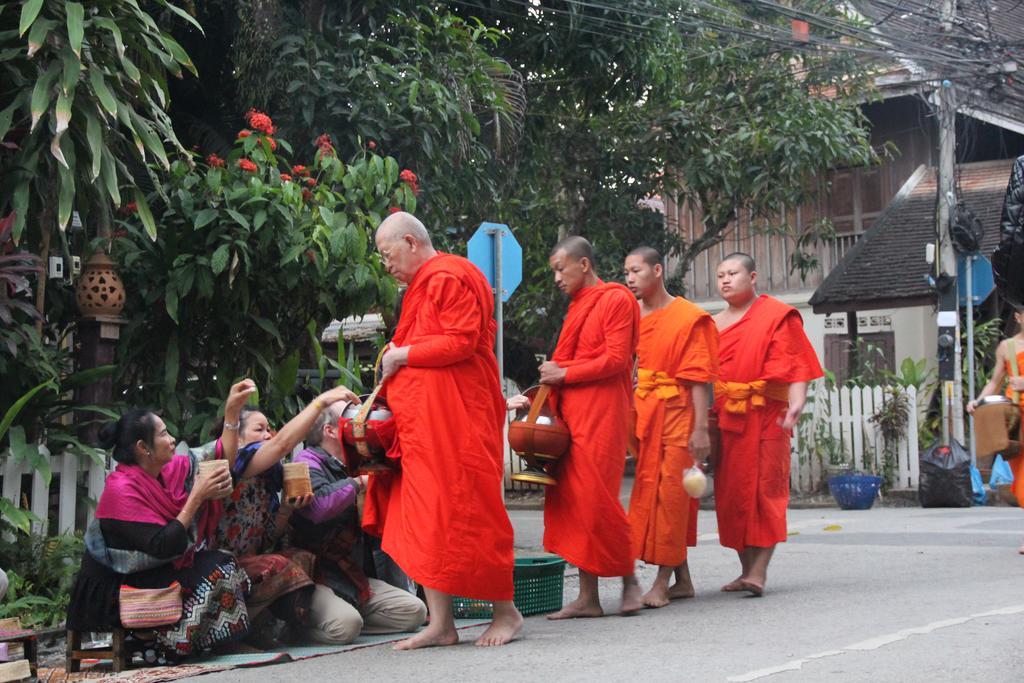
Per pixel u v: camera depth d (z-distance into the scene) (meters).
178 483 5.29
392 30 11.37
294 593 5.72
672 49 15.95
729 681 4.29
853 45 16.95
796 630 5.51
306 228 8.08
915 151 20.00
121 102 7.01
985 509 13.41
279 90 10.45
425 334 5.30
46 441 7.11
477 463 5.26
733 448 6.96
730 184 17.00
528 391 6.45
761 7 15.03
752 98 17.47
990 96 15.81
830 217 20.70
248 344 8.38
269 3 10.48
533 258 16.94
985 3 15.47
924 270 17.47
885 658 4.61
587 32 13.46
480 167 11.66
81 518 7.17
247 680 4.79
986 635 5.05
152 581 5.18
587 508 6.07
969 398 15.11
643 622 6.02
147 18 7.07
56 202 7.25
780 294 21.02
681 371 6.57
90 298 7.40
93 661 5.60
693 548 10.17
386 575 6.57
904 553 8.81
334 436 6.08
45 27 6.45
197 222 7.64
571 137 16.59
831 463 15.08
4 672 4.86
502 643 5.40
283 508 5.83
